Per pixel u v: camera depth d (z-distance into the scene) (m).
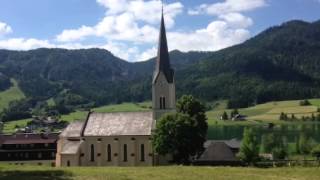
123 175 69.88
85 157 116.00
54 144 149.38
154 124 113.62
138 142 113.75
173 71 115.06
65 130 120.25
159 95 114.06
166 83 113.81
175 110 113.38
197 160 109.56
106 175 69.94
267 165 104.12
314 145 158.12
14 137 153.50
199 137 104.94
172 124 102.81
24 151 149.00
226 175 70.31
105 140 115.56
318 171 74.00
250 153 114.75
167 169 78.56
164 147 103.00
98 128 118.00
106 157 115.19
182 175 70.06
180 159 108.81
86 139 116.62
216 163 108.88
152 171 75.31
